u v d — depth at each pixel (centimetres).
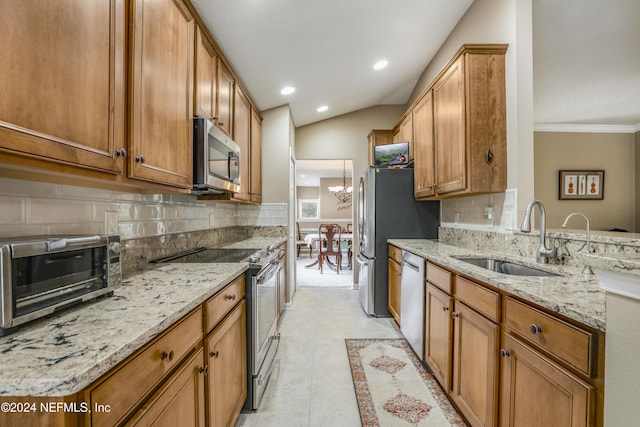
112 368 64
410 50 304
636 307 58
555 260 165
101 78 96
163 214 191
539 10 213
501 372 125
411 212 325
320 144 451
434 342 201
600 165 428
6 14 67
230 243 294
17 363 57
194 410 104
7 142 67
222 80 222
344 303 378
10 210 98
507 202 205
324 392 191
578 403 85
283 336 277
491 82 204
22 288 72
